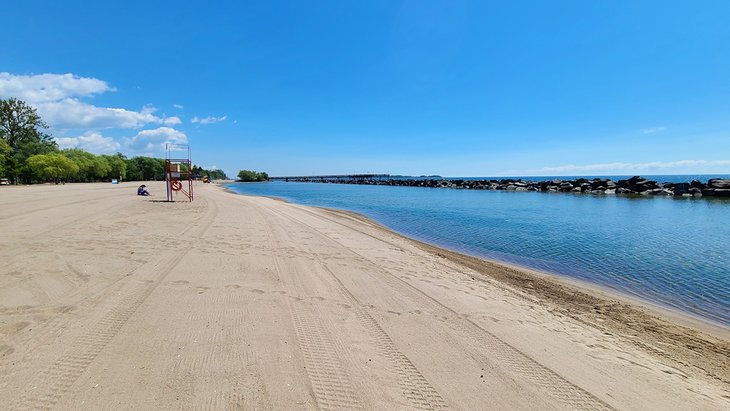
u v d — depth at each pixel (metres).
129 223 11.12
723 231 15.56
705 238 13.91
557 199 35.97
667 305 6.75
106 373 2.92
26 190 31.55
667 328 5.51
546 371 3.53
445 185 71.88
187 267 6.27
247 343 3.60
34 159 58.22
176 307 4.43
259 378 2.99
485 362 3.62
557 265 9.77
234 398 2.69
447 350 3.83
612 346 4.42
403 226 17.11
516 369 3.53
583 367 3.71
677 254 11.18
